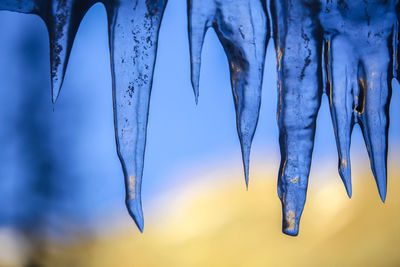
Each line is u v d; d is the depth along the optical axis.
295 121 1.78
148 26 1.78
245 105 1.77
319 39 1.79
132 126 1.77
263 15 1.79
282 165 1.78
